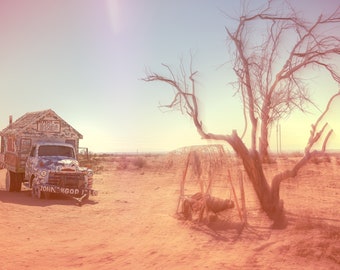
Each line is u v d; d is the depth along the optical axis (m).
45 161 18.45
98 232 10.95
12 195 19.14
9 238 9.84
